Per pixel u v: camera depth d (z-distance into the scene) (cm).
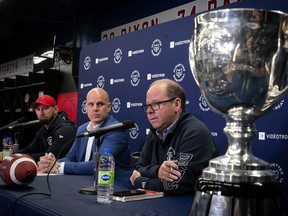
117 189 161
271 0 182
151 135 200
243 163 69
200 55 73
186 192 154
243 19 68
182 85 232
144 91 266
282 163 173
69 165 210
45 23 611
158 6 427
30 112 544
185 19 234
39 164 221
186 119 179
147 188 160
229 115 75
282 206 67
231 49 68
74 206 119
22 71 725
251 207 63
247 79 68
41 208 116
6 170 153
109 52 307
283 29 69
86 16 511
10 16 571
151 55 261
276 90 70
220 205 64
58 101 514
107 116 258
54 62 520
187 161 160
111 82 302
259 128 183
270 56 68
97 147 151
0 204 146
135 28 444
